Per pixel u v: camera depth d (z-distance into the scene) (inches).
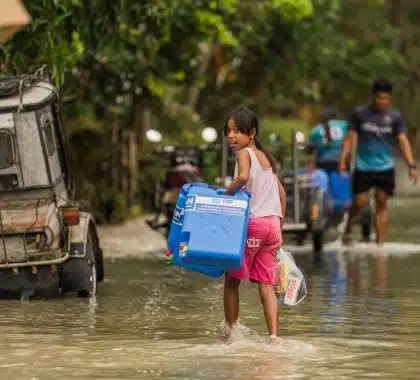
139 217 2022.6
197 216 753.0
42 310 954.1
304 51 2460.6
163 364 716.0
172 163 1584.6
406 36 4594.0
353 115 1523.1
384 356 746.2
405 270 1262.3
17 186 1000.9
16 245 995.9
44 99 1002.1
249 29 2134.6
